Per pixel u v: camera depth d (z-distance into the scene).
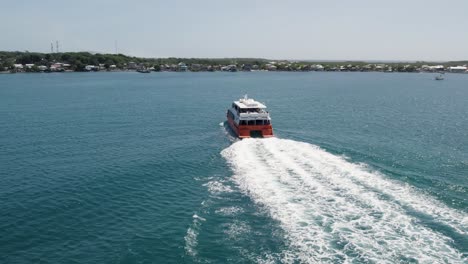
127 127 87.12
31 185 47.38
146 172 52.53
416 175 47.44
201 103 135.50
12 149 65.62
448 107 120.50
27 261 30.83
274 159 54.22
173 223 36.94
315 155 56.19
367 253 29.31
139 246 32.84
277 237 32.78
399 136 74.25
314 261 28.77
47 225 36.84
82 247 32.88
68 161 58.03
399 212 36.00
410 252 29.34
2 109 116.56
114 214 39.25
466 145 65.94
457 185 43.72
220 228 35.44
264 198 40.38
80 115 105.31
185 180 49.06
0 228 36.09
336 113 107.94
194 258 30.83
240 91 186.00
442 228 32.97
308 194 40.72
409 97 153.38
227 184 46.62
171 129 84.75
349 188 42.09
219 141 71.56
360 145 65.44
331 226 33.53
